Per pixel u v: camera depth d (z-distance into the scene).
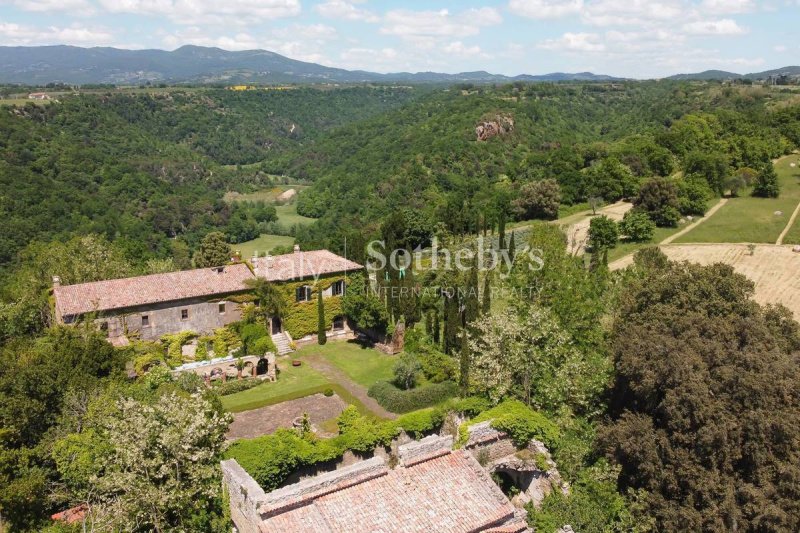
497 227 108.94
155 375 44.94
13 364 38.19
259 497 24.70
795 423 29.73
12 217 82.62
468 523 25.64
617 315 47.44
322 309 61.44
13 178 89.50
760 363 31.94
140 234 96.56
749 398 30.73
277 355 58.38
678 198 101.75
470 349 44.03
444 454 28.50
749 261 81.44
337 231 110.25
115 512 27.42
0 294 66.75
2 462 30.73
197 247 108.31
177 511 28.67
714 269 42.69
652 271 54.41
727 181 113.81
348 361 57.28
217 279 57.88
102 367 41.41
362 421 35.75
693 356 33.16
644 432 31.92
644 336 37.78
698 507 30.28
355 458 34.12
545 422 33.78
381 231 97.75
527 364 39.00
